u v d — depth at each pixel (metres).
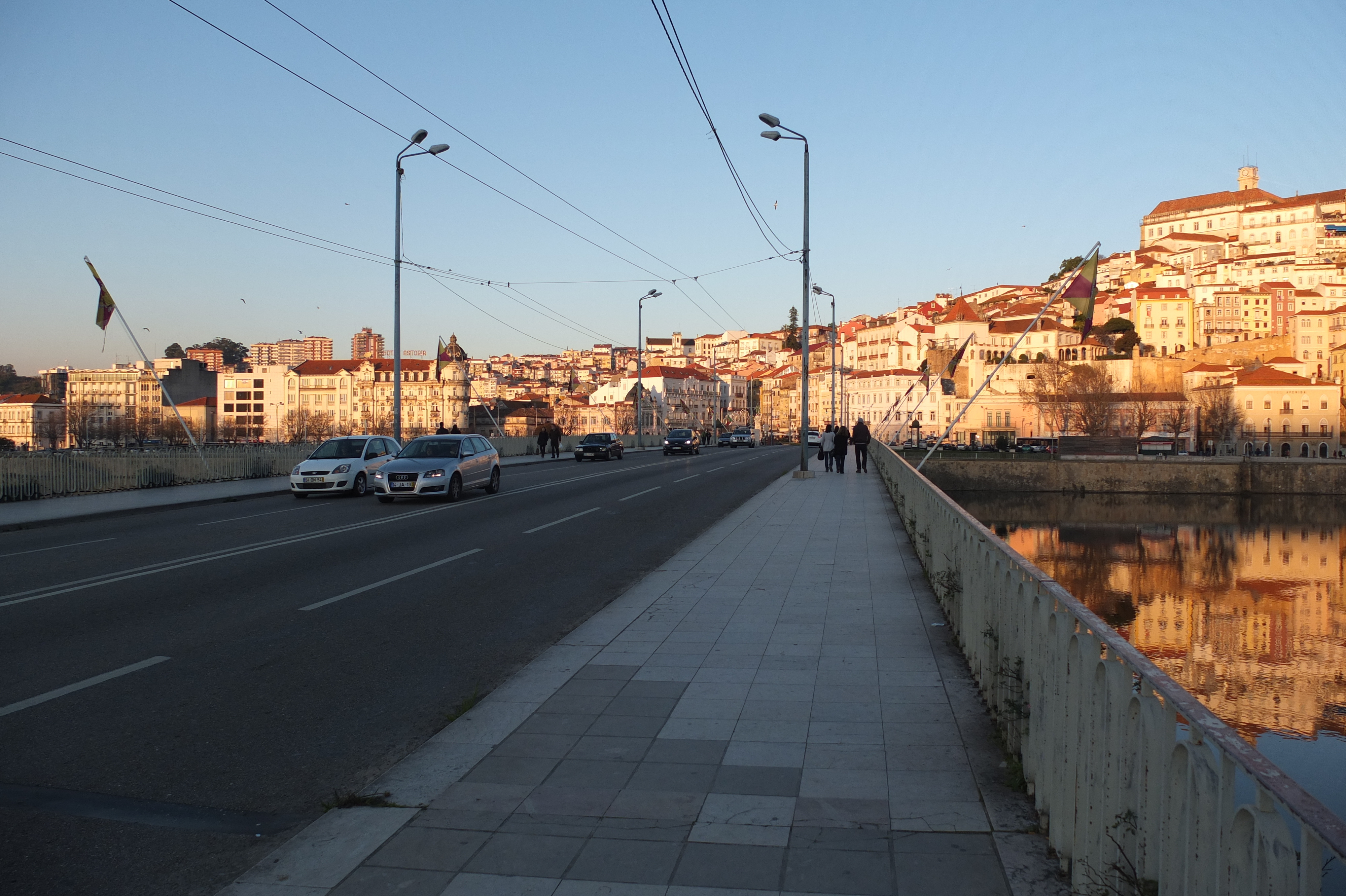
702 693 6.76
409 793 4.91
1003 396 119.50
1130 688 3.28
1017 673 5.09
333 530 17.20
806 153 31.64
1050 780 4.14
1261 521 60.44
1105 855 3.40
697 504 22.78
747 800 4.77
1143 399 109.69
